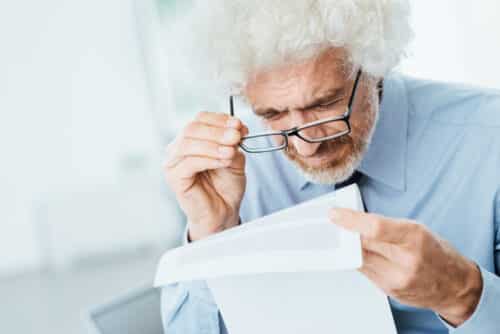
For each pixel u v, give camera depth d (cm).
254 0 68
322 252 54
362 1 67
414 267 54
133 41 348
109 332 91
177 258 63
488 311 61
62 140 346
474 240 86
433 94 93
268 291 65
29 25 329
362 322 65
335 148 79
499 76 174
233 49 71
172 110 358
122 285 291
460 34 181
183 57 82
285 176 101
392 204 91
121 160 358
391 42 73
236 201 88
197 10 75
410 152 89
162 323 98
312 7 65
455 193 86
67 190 350
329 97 72
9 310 285
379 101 88
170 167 83
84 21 339
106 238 317
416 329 87
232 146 77
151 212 317
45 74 337
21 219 344
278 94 72
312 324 67
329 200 68
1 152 335
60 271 316
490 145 85
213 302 82
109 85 349
